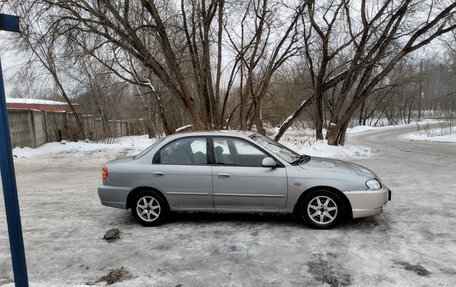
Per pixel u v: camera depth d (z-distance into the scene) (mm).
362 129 53375
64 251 4906
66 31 12656
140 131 41844
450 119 38125
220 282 3885
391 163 13273
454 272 3959
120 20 13117
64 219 6449
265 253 4625
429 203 6891
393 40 17422
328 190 5398
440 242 4836
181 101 15148
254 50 16250
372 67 18359
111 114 32344
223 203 5652
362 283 3768
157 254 4695
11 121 18031
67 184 10117
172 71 15125
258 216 6172
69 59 13562
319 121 20578
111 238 5281
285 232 5348
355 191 5281
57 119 24219
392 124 67000
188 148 5844
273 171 5496
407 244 4785
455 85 57719
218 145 5777
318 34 18359
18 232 3033
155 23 14344
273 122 23891
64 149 19547
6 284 3803
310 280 3875
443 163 13125
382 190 5383
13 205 2975
